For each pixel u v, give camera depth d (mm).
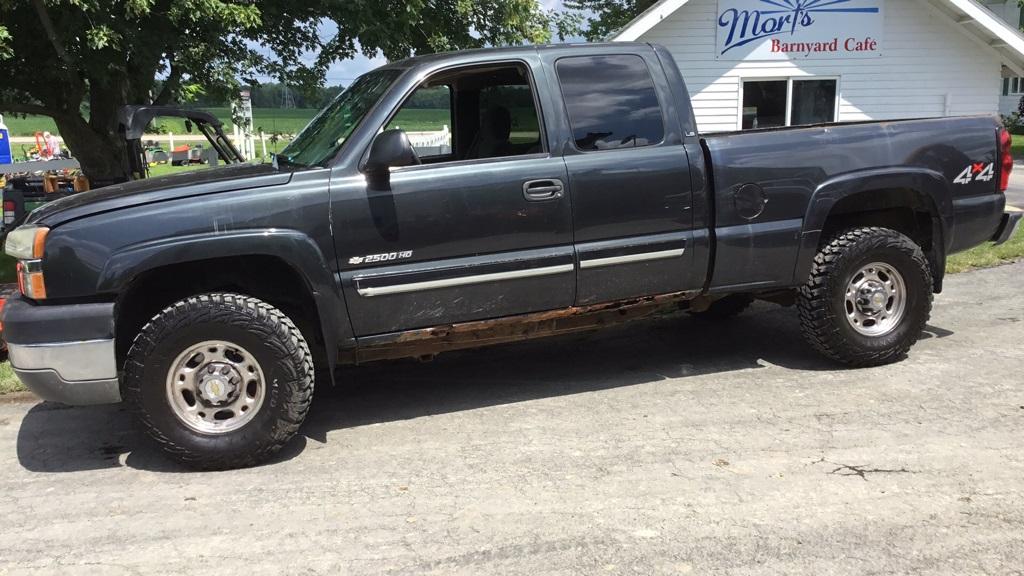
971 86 16688
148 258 3867
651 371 5488
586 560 3129
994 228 5453
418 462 4121
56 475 4141
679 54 16297
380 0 10742
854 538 3227
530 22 12219
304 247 4059
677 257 4766
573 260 4551
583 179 4516
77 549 3354
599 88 4641
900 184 5094
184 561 3230
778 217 4938
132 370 3936
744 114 16844
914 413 4500
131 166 8281
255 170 4430
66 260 3824
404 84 4363
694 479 3793
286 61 11438
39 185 12773
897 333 5230
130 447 4504
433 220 4273
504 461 4090
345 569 3125
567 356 5918
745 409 4672
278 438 4117
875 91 16672
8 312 3932
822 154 4965
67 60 9188
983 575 2957
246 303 4035
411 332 4406
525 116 4633
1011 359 5367
